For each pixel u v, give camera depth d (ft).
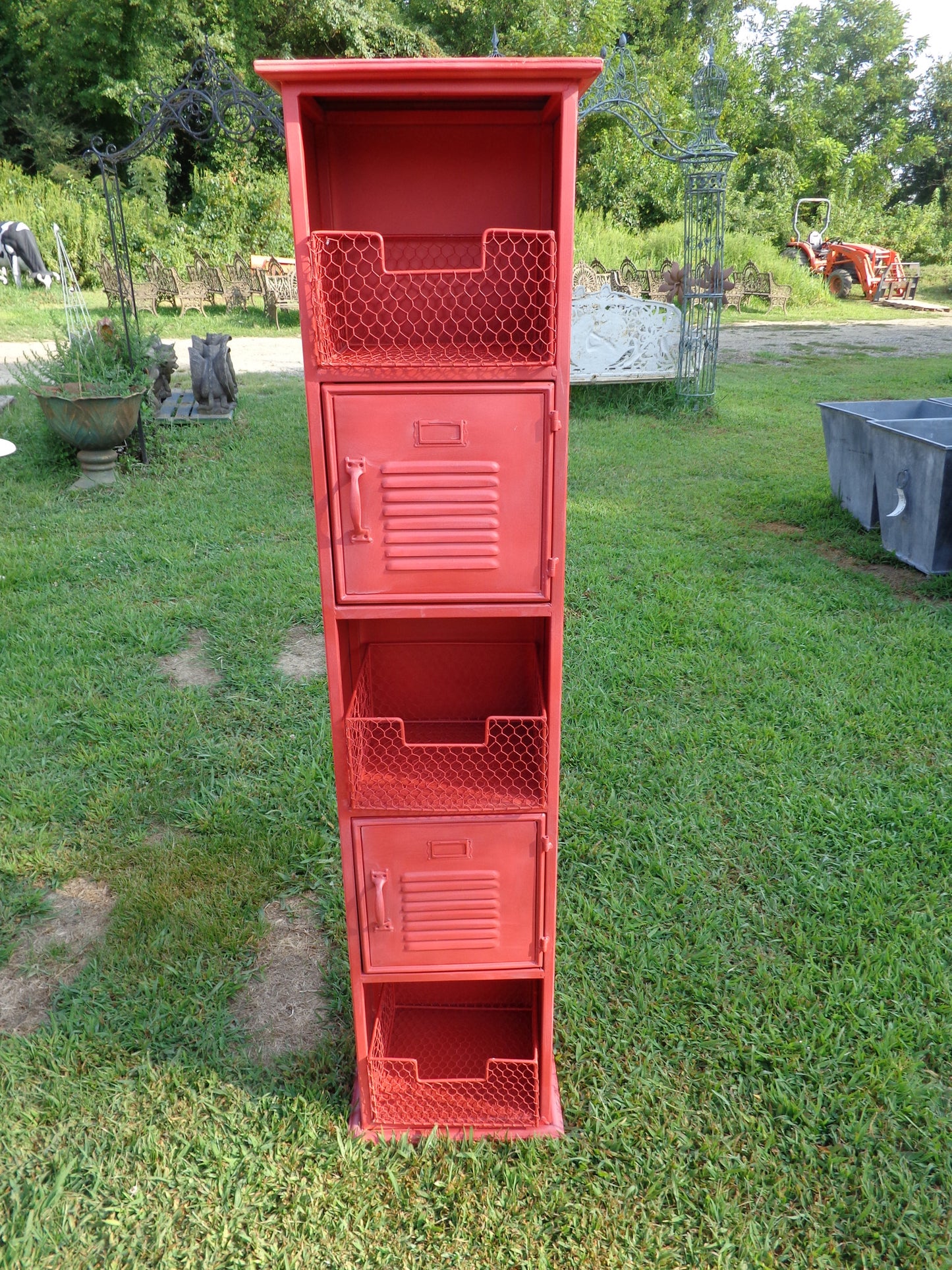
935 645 15.31
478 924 6.97
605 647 15.42
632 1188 6.95
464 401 5.63
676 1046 8.22
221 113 26.73
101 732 12.91
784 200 92.27
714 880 10.23
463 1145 7.37
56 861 10.52
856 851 10.62
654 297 56.39
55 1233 6.69
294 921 9.84
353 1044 8.34
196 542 20.31
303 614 16.80
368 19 79.82
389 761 7.28
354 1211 6.85
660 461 27.09
